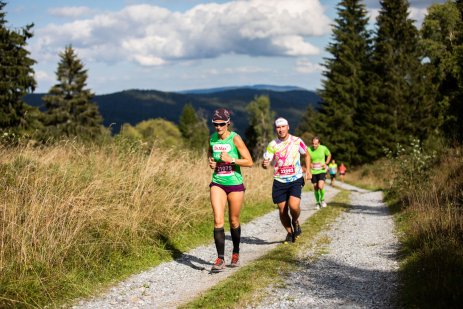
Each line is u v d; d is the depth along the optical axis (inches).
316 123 2004.2
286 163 316.8
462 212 312.2
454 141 606.9
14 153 319.6
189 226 354.0
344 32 2012.8
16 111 1221.1
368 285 213.6
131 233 286.0
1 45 1189.7
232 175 256.2
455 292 174.4
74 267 232.4
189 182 416.2
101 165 357.7
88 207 278.2
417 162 577.9
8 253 216.5
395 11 1801.2
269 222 436.8
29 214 240.8
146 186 345.1
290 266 251.0
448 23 1651.1
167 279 240.4
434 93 1708.9
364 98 1934.1
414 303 174.9
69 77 1908.2
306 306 184.9
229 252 307.3
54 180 295.3
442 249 236.8
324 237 339.0
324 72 2037.4
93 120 1884.8
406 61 1760.6
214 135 261.0
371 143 1820.9
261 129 3179.1
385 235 348.8
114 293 216.4
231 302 190.7
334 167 1147.9
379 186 1050.7
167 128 2829.7
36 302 194.5
